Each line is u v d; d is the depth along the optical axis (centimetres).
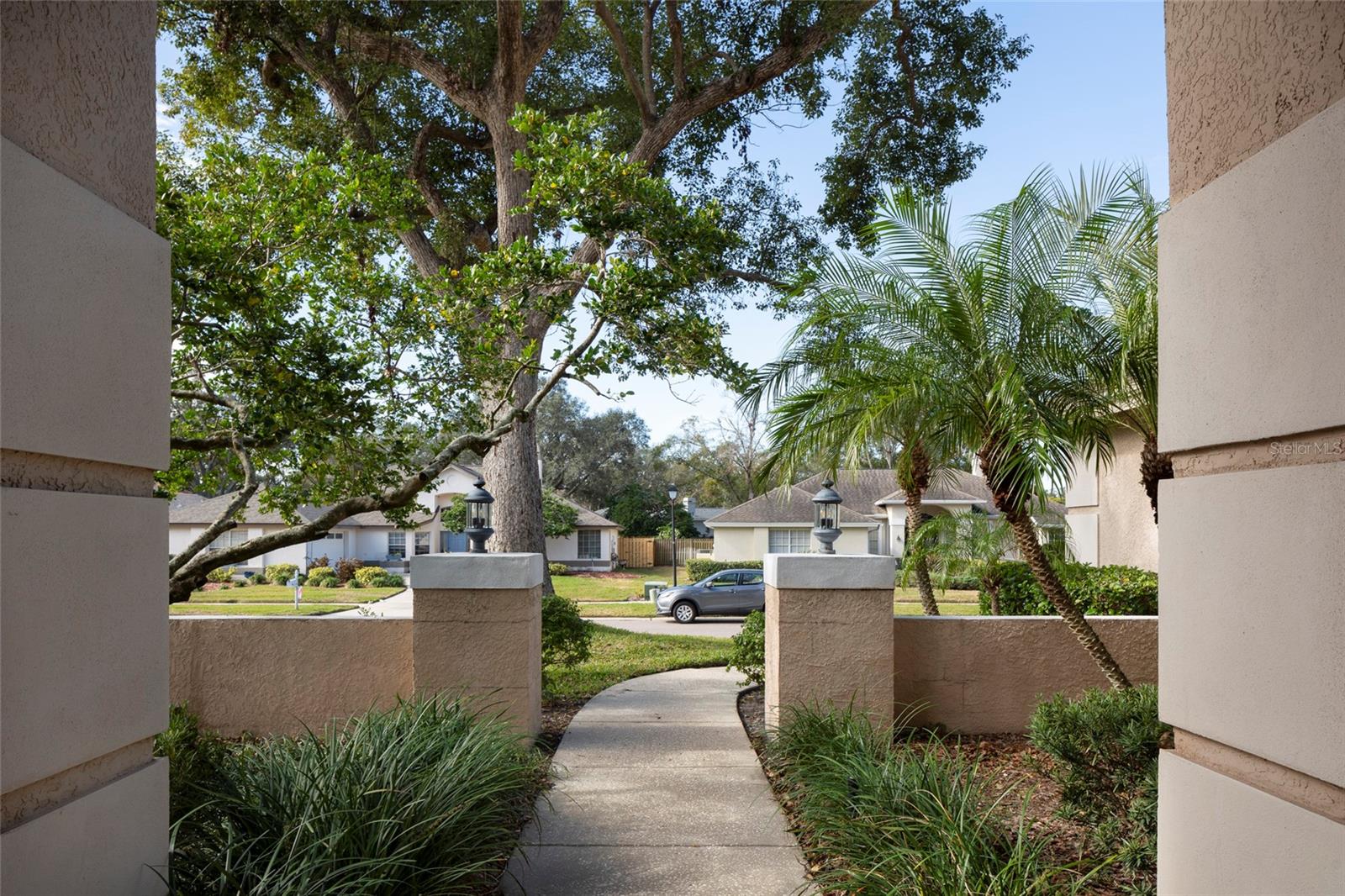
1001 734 720
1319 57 160
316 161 611
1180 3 214
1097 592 1104
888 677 666
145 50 212
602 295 632
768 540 3438
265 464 621
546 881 423
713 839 481
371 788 369
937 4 1703
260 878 305
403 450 645
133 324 198
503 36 1488
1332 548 148
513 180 1552
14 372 154
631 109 1844
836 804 442
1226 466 193
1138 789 446
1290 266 163
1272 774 171
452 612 674
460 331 661
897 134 1814
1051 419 652
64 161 177
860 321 704
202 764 440
